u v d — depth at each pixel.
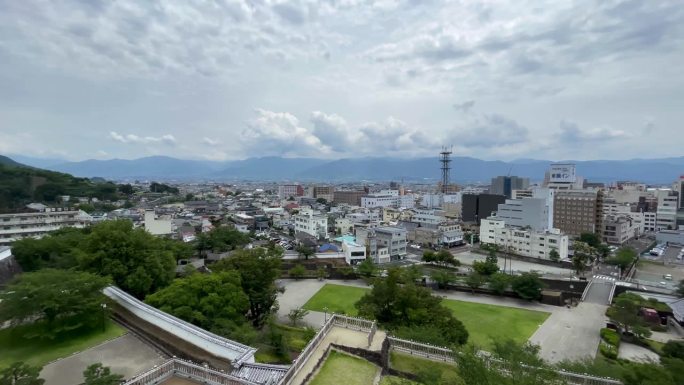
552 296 65.00
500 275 69.75
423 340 28.77
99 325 32.00
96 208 145.12
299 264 84.81
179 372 21.16
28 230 84.44
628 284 72.06
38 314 30.17
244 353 23.28
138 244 45.78
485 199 150.38
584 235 108.38
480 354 22.84
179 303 36.06
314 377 21.31
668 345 41.81
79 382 23.89
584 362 31.19
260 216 155.50
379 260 96.56
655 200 173.00
